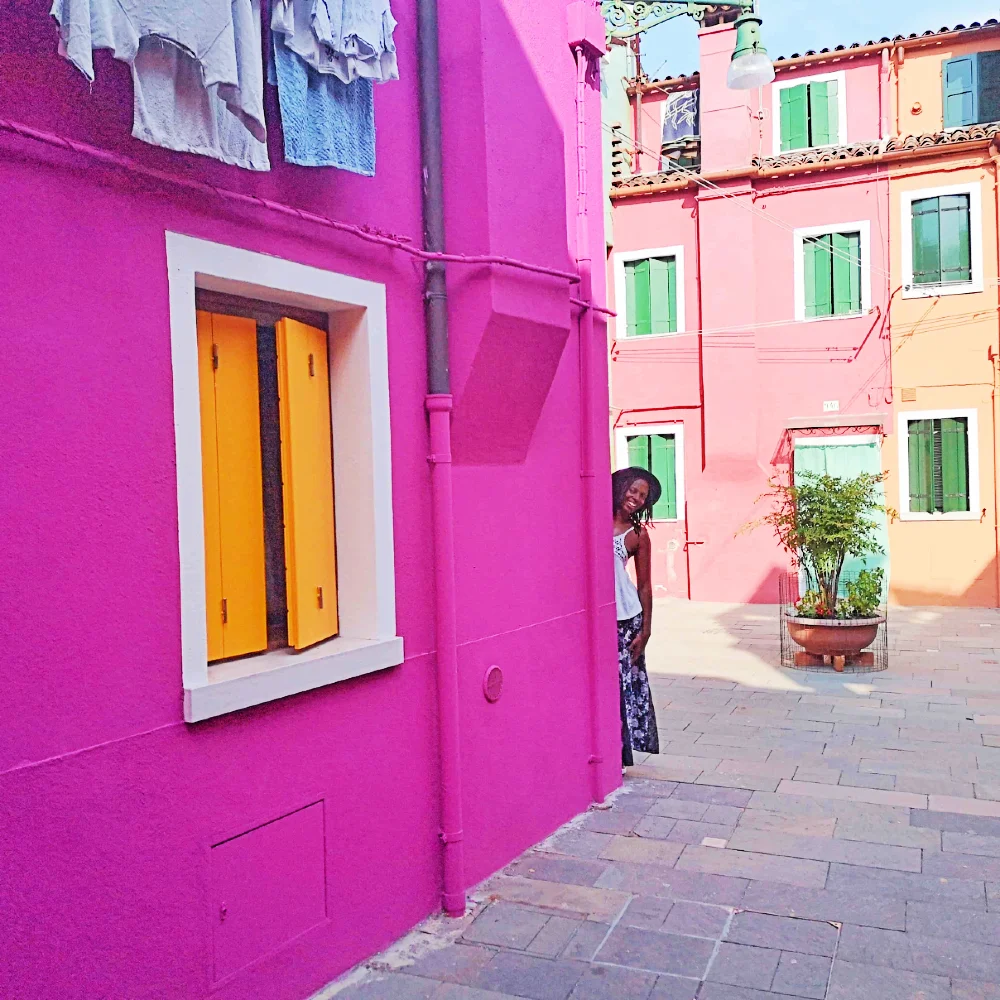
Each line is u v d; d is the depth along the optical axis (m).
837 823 5.13
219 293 3.35
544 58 4.61
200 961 2.97
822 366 14.84
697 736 7.10
